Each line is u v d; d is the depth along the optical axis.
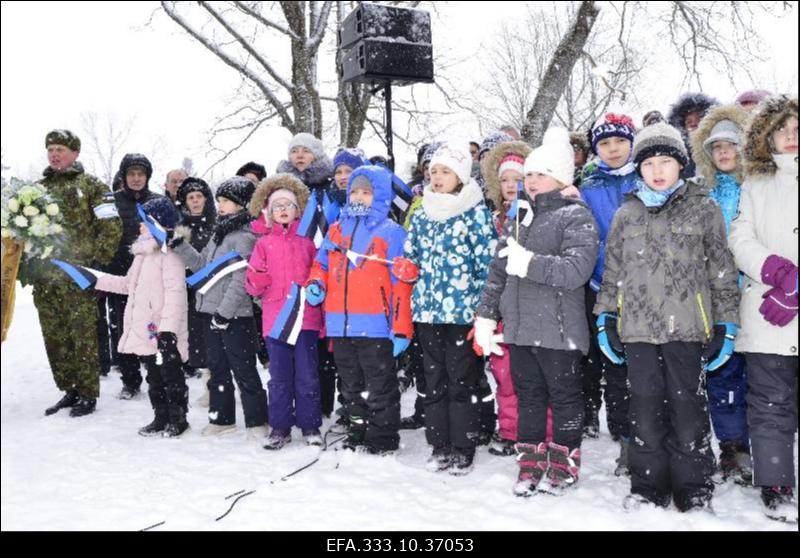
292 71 8.86
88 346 4.87
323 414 4.57
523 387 3.12
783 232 2.69
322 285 3.72
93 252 4.98
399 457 3.63
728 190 3.19
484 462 3.49
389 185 3.75
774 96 2.79
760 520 2.64
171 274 4.21
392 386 3.66
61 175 5.00
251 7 8.94
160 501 3.12
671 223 2.77
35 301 4.80
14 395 5.56
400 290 3.55
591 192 3.52
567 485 3.04
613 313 2.94
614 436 3.71
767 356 2.69
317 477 3.32
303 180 4.83
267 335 3.89
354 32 6.11
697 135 3.32
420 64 6.12
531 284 3.04
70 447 3.97
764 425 2.68
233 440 4.08
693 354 2.72
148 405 5.12
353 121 9.09
